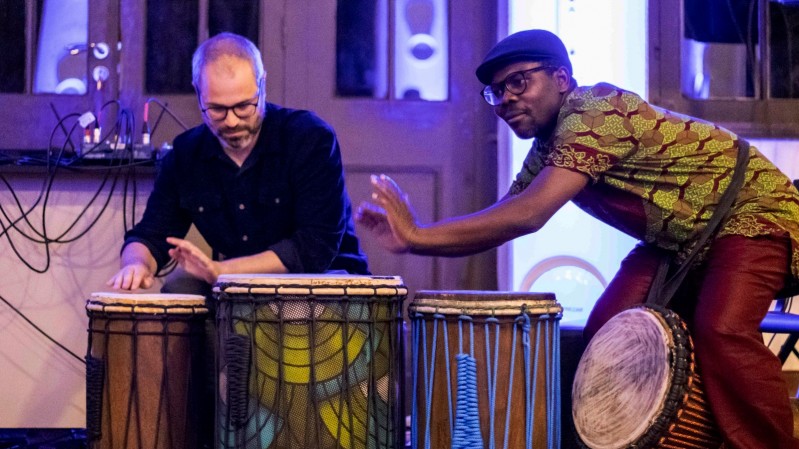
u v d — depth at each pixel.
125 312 2.21
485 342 2.04
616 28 3.24
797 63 3.37
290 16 3.28
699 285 2.19
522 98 2.11
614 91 2.11
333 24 3.28
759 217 2.07
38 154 3.06
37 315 3.09
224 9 3.27
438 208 3.29
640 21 3.26
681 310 2.31
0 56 3.21
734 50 3.38
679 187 2.11
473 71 3.31
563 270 3.17
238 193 2.57
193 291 2.60
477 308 2.04
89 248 3.11
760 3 3.37
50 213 3.10
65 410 3.09
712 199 2.10
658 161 2.09
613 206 2.17
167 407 2.23
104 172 3.08
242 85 2.36
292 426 2.02
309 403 2.02
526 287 3.17
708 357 1.99
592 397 2.10
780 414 1.96
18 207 3.09
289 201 2.56
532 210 1.97
